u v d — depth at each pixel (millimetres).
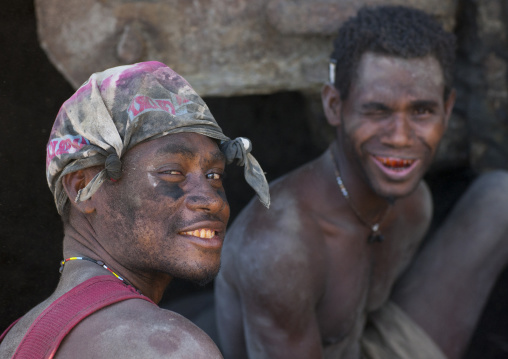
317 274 2531
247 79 3197
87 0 2949
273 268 2436
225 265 2666
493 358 3732
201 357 1211
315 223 2555
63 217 1504
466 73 3613
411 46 2367
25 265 2535
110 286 1321
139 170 1363
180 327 1241
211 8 3090
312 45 3211
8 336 1345
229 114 4438
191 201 1369
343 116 2527
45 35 2930
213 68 3152
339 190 2584
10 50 2893
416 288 3113
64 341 1222
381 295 2939
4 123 2828
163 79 1409
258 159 4465
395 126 2402
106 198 1390
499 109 3535
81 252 1450
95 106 1360
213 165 1426
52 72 3045
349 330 2777
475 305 3113
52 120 2965
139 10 3006
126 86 1377
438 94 2430
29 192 2709
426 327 3049
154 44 3061
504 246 3143
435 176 4082
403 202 2855
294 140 4473
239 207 4383
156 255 1385
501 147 3600
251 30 3152
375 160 2471
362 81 2426
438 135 2473
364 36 2410
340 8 3115
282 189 2598
